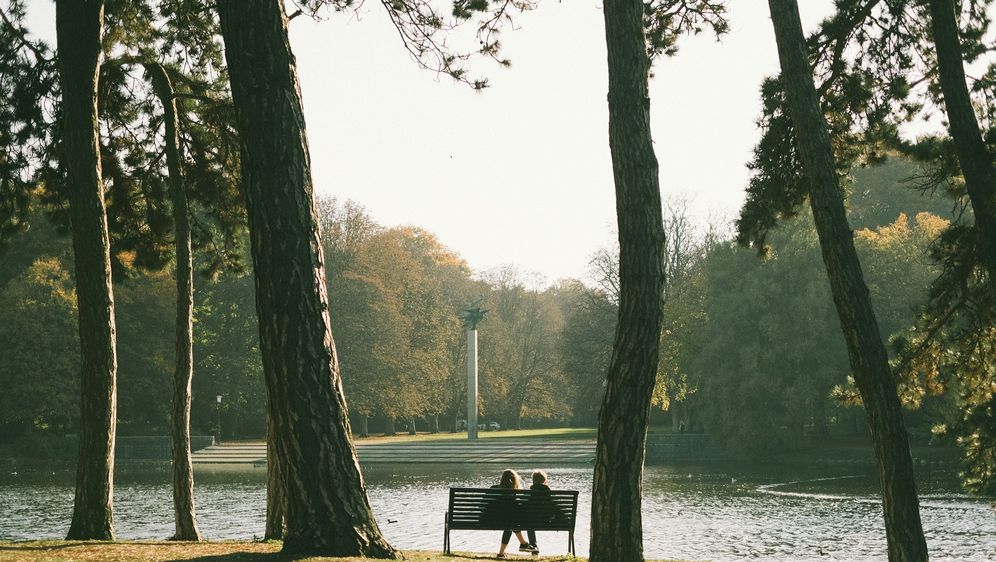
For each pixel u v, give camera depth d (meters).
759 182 18.45
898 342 19.08
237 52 10.38
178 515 19.61
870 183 73.88
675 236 68.56
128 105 22.19
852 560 22.03
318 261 10.41
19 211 21.16
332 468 10.17
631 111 11.84
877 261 58.66
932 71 18.42
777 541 25.47
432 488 45.12
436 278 98.19
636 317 11.46
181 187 20.61
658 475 51.00
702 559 22.02
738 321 59.50
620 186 11.74
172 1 21.08
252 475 55.59
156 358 71.50
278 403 10.15
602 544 11.23
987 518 29.89
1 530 28.30
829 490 41.00
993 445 19.97
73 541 15.23
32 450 68.31
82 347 16.66
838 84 18.28
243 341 76.81
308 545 10.09
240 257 24.58
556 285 116.56
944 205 71.19
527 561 14.09
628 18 12.01
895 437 13.21
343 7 16.78
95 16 16.91
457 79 16.38
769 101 18.14
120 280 23.39
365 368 76.69
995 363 18.66
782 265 60.03
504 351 94.94
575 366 77.69
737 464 58.88
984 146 16.12
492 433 91.12
